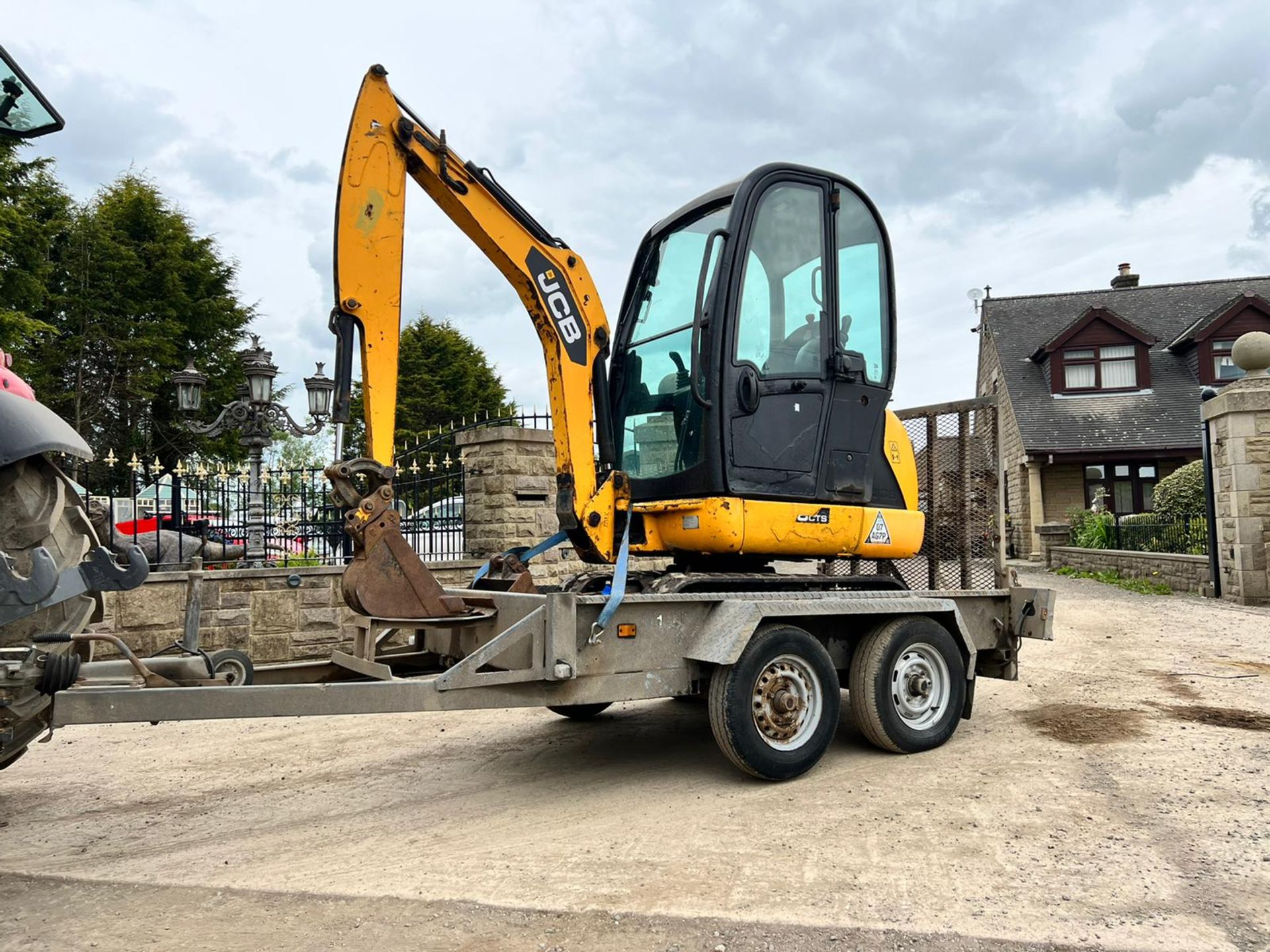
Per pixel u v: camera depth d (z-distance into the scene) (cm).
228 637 750
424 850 363
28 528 311
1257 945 264
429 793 448
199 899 315
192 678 400
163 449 2638
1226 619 1050
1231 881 310
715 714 437
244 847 372
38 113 343
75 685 360
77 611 340
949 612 523
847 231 543
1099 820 375
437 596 442
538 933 281
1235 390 1198
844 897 301
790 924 281
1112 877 314
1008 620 586
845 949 266
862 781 447
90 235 2536
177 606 732
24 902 314
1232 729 536
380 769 498
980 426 600
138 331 2592
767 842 359
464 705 392
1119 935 271
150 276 2659
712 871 328
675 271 535
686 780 459
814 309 517
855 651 507
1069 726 547
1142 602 1250
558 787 454
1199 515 1436
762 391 486
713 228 510
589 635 423
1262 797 404
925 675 514
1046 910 289
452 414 3356
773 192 505
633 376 552
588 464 488
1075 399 2380
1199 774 441
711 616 456
